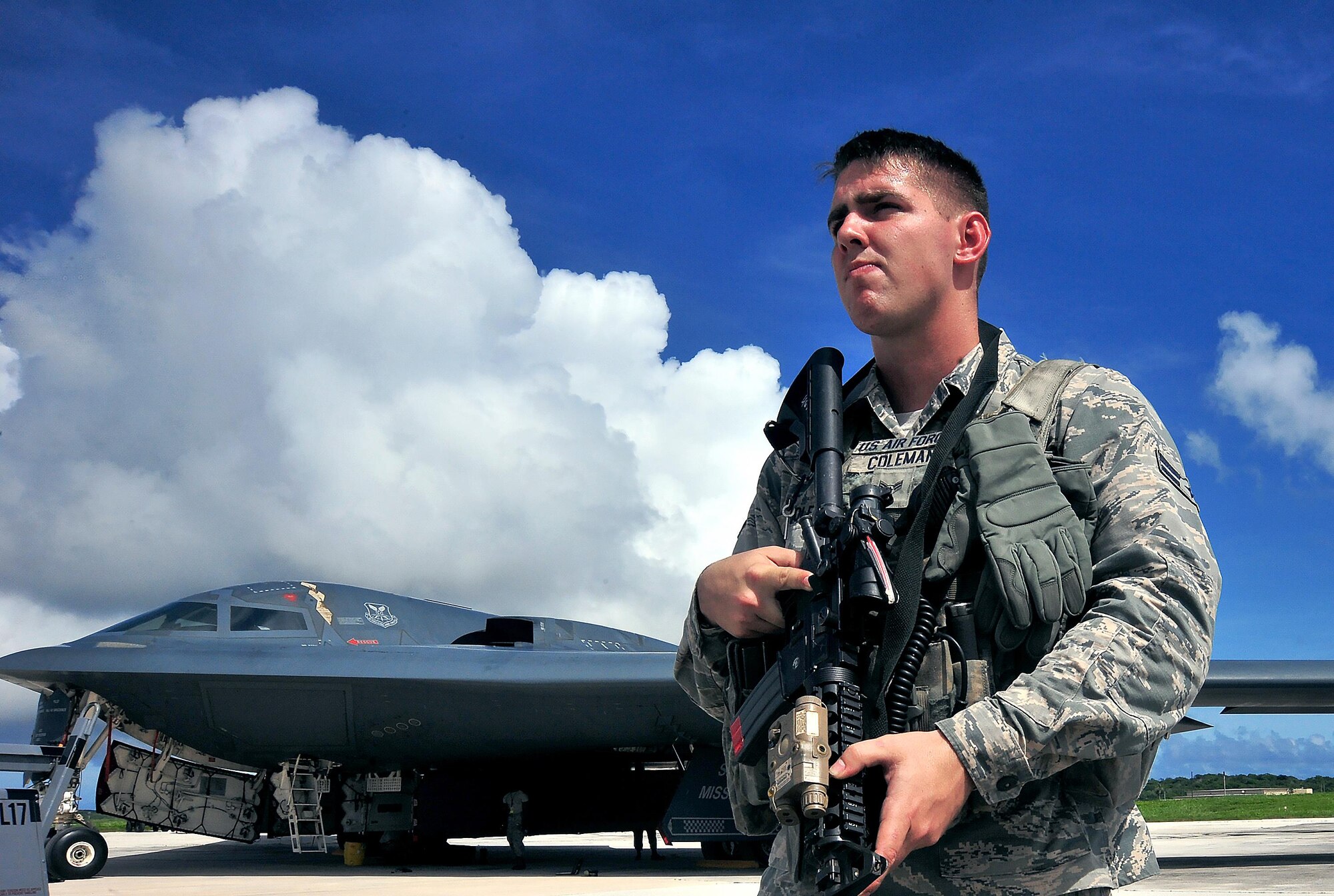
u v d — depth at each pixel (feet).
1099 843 5.64
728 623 6.17
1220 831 90.58
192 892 32.99
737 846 45.50
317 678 46.11
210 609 48.60
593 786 51.78
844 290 6.62
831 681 5.07
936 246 6.42
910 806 4.42
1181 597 5.05
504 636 55.72
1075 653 4.85
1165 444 5.76
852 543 5.32
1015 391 6.17
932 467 6.02
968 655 5.63
